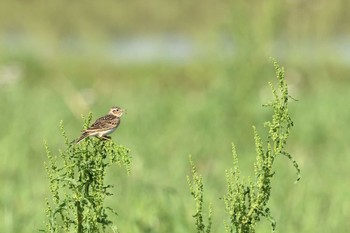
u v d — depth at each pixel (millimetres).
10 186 11992
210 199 10969
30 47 28375
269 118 16453
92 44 29938
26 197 11453
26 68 27297
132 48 36344
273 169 12898
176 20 40156
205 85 25844
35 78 27266
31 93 20812
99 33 30953
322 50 24812
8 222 10266
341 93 20859
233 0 18312
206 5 40094
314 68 24172
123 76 28500
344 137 16297
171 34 39469
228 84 17125
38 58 28109
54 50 29141
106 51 29984
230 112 16531
